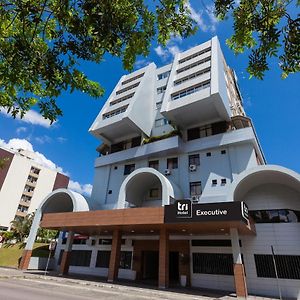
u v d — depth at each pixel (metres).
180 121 28.00
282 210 19.12
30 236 26.92
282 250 17.72
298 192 19.05
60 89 4.61
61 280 18.31
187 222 15.86
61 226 20.88
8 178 58.03
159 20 5.25
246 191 20.58
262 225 19.16
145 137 30.66
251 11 4.54
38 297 10.71
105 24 4.26
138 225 18.03
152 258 24.86
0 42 4.66
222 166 23.77
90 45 4.51
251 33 4.80
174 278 23.25
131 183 23.41
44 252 30.30
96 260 25.94
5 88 5.31
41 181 64.69
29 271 24.16
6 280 16.52
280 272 17.19
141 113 31.39
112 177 30.58
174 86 29.89
